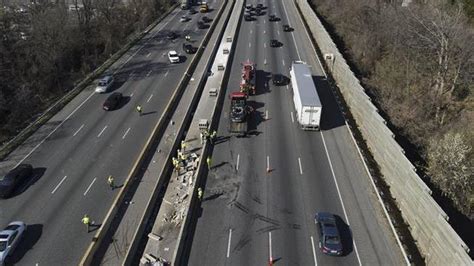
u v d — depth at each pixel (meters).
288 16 106.50
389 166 45.06
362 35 77.50
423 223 37.00
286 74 72.12
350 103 60.59
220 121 57.88
